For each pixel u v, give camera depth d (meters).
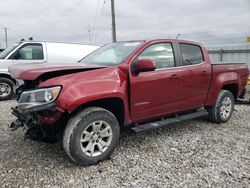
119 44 4.61
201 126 5.42
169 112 4.51
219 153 4.04
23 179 3.19
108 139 3.68
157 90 4.15
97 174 3.35
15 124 3.86
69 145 3.34
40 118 3.39
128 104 3.84
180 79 4.48
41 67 3.64
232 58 11.92
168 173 3.39
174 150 4.13
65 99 3.21
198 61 4.96
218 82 5.30
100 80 3.53
